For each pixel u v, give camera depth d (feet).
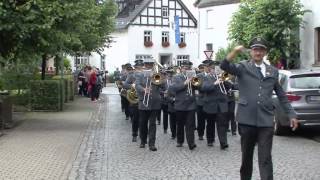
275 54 87.92
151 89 40.83
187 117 40.70
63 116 67.92
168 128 55.57
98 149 41.14
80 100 105.60
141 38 211.82
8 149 39.47
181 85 40.47
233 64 24.38
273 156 36.81
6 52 55.62
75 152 38.70
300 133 49.83
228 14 129.39
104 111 78.59
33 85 74.23
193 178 29.66
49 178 29.37
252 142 24.67
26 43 54.80
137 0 222.28
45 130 52.16
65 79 95.76
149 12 213.25
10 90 81.30
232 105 48.01
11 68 79.61
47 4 50.55
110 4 109.91
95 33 101.35
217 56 108.17
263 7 87.15
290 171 31.32
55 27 53.11
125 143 44.55
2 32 52.37
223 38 131.23
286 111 24.81
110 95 127.13
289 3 86.89
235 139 46.19
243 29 91.61
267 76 24.30
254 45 24.31
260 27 87.86
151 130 40.60
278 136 47.98
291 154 37.68
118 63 214.07
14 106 78.43
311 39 90.43
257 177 29.43
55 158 36.01
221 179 29.30
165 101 48.06
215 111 40.86
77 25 55.36
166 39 216.74
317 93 45.98
